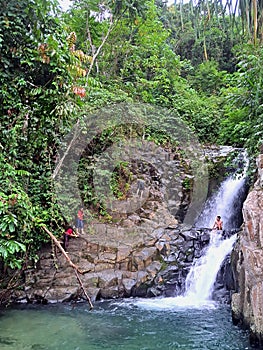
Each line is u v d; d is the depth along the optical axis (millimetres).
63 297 7895
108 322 6789
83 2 13320
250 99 8711
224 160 12555
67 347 5602
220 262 8648
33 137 7695
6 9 6746
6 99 7109
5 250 6020
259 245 5598
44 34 7098
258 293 5457
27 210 6523
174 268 9094
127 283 8453
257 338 5500
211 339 5957
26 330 6297
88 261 8852
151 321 6883
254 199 5973
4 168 6707
